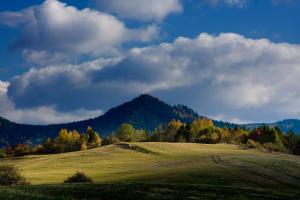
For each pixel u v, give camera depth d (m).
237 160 97.75
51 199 32.22
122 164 112.31
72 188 44.56
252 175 75.88
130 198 40.41
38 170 108.75
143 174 79.00
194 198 41.34
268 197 44.91
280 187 67.88
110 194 41.56
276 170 83.19
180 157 124.88
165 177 71.81
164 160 116.06
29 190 40.72
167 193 43.19
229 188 48.38
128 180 71.00
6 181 67.12
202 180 69.00
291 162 95.56
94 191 42.72
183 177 71.00
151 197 40.97
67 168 110.00
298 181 74.06
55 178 86.62
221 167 82.94
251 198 43.47
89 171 100.38
